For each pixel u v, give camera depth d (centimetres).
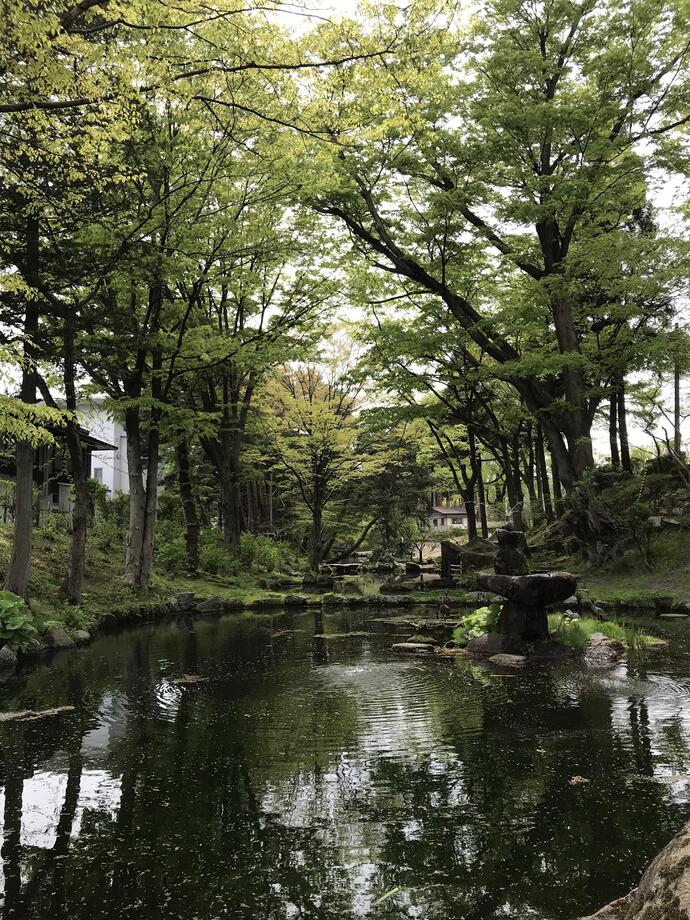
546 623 1017
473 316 2158
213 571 2305
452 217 2012
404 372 2244
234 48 787
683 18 1752
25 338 832
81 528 1434
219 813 439
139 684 842
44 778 509
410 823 416
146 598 1695
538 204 1833
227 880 354
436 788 471
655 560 1862
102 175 1049
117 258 1242
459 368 2219
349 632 1320
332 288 2062
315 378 2861
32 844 400
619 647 971
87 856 384
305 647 1130
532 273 2159
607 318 2158
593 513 2011
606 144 1842
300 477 2822
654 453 3034
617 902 238
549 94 2019
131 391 1695
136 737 612
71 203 1088
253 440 2931
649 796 444
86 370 1502
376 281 2134
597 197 1950
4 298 1100
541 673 859
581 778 479
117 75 712
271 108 1021
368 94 852
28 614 1054
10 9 595
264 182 1692
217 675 894
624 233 2008
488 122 1852
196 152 1494
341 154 1841
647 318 2102
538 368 1934
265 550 2638
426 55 859
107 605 1530
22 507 1223
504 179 1966
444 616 1523
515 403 2577
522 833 396
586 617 1333
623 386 2253
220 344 1759
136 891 345
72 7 669
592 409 2167
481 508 2780
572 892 331
